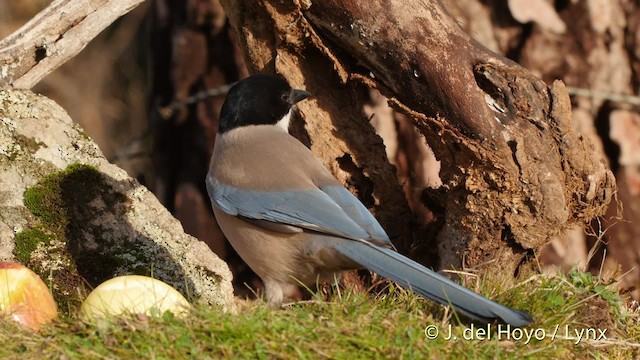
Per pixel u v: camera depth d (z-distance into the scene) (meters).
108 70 23.50
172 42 16.66
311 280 10.73
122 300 9.09
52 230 10.87
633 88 15.26
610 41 15.12
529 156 11.03
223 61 16.44
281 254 10.50
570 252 14.88
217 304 10.73
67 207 10.99
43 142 11.21
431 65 11.02
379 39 11.12
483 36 15.19
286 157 10.84
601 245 15.02
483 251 11.38
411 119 11.43
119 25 23.48
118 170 11.43
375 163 12.10
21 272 9.31
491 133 10.98
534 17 15.02
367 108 14.93
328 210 10.23
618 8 15.09
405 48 11.06
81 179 11.18
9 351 8.44
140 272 10.95
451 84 11.00
